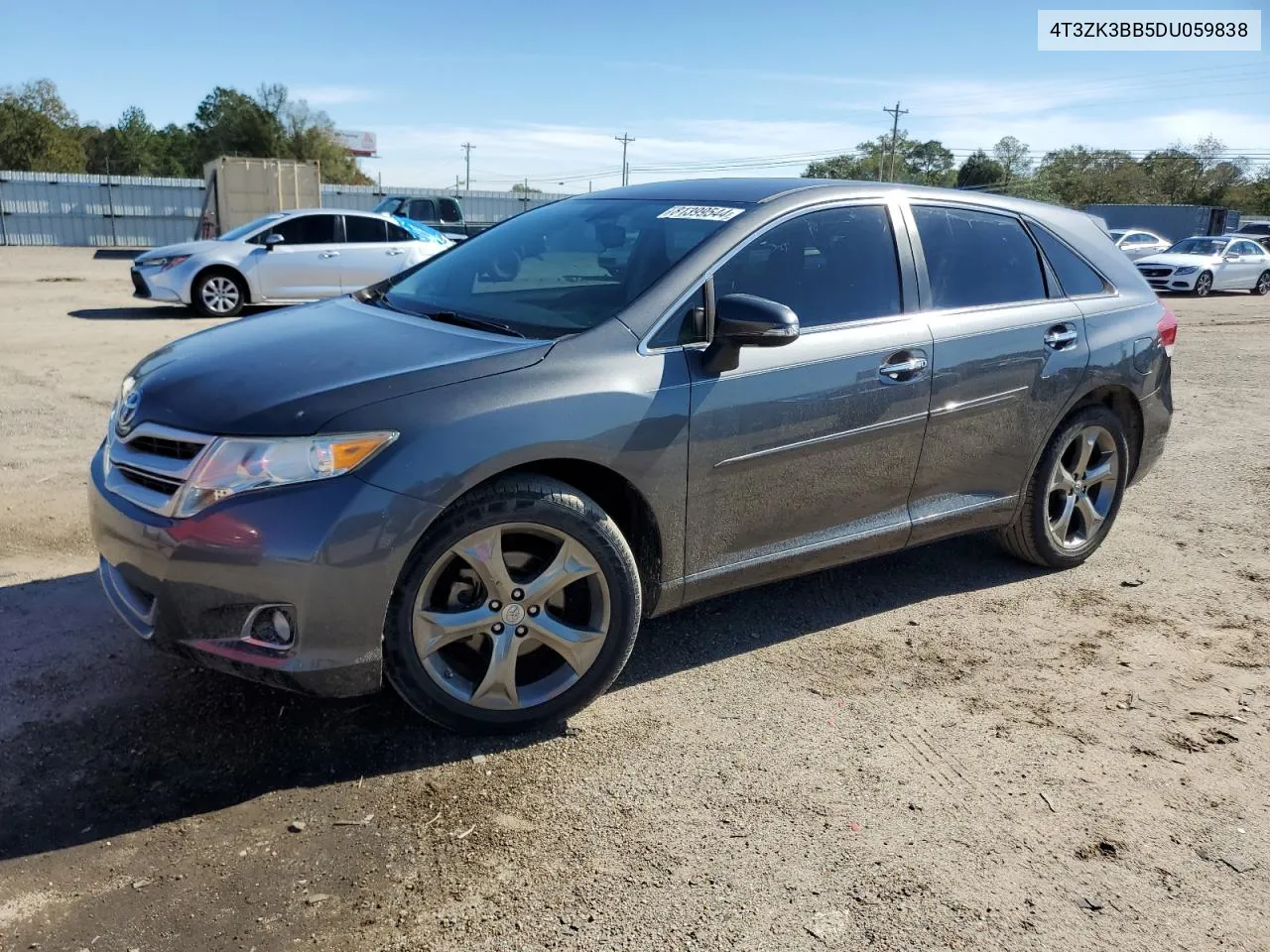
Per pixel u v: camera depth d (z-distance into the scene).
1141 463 4.94
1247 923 2.47
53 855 2.53
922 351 3.84
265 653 2.77
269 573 2.69
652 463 3.19
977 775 3.05
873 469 3.80
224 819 2.70
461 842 2.64
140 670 3.44
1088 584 4.64
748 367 3.38
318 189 25.56
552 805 2.81
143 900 2.39
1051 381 4.29
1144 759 3.18
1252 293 24.86
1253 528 5.54
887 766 3.08
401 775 2.92
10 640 3.62
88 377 8.70
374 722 3.19
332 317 3.66
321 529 2.68
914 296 3.92
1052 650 3.95
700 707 3.39
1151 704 3.53
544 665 3.25
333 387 2.86
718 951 2.30
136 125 80.88
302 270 13.98
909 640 3.99
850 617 4.19
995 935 2.39
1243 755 3.22
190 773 2.89
